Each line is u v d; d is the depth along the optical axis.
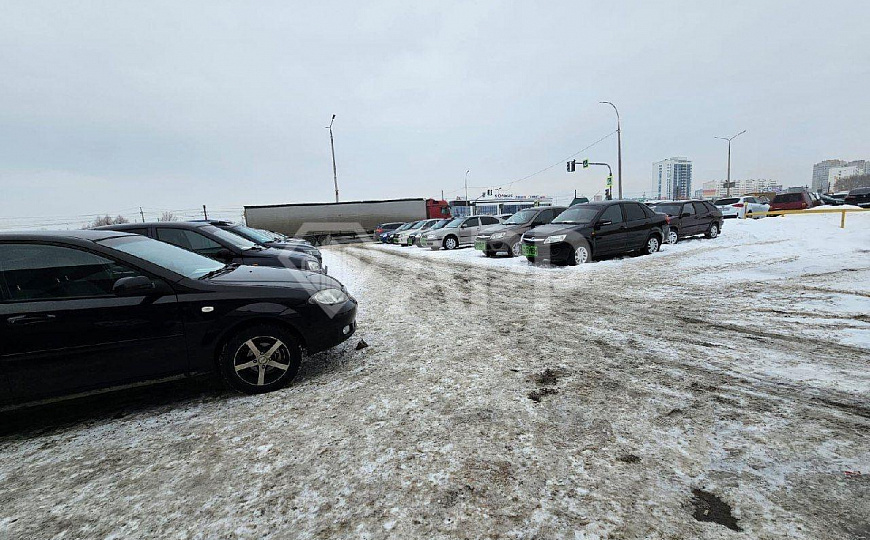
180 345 3.20
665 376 3.30
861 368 3.29
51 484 2.31
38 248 3.01
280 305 3.40
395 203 32.28
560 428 2.56
